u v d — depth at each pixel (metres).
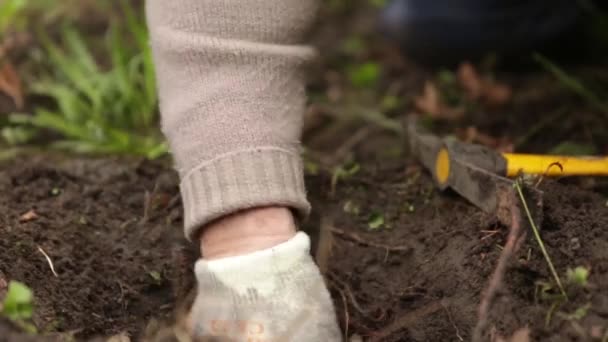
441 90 1.51
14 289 0.91
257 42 0.99
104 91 1.39
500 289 0.96
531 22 1.51
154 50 1.02
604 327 0.92
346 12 1.84
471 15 1.52
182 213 1.13
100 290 1.03
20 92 1.40
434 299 1.02
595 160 1.07
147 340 0.98
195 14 0.99
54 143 1.32
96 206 1.15
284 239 0.95
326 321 0.93
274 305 0.92
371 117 1.45
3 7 1.46
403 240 1.10
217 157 0.96
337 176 1.20
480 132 1.37
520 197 0.98
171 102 0.99
